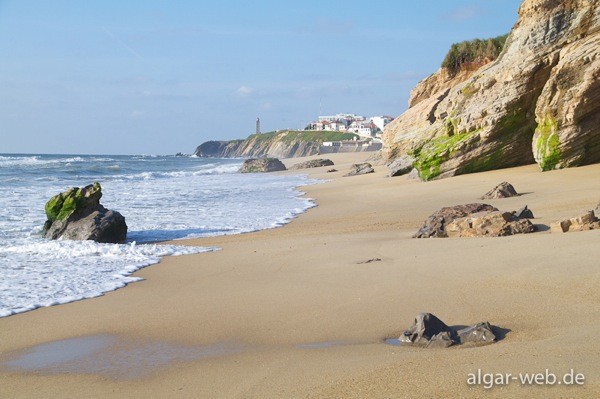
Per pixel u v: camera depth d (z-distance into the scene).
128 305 11.40
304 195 35.47
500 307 9.48
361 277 12.38
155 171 74.19
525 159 32.25
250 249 17.38
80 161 102.75
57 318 10.59
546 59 30.53
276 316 10.19
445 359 7.30
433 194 28.03
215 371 7.74
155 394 7.08
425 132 40.38
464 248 14.04
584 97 26.62
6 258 16.33
